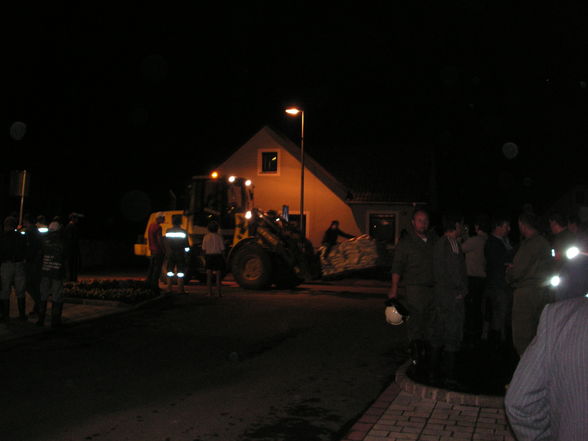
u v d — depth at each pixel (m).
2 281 10.74
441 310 6.84
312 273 16.42
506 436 5.10
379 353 8.81
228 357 8.42
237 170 32.44
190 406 6.15
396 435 5.12
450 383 6.56
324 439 5.22
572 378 1.92
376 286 19.67
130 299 12.98
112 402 6.25
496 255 8.64
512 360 7.88
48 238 10.51
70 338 9.62
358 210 30.62
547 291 6.30
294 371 7.70
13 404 6.14
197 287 18.02
